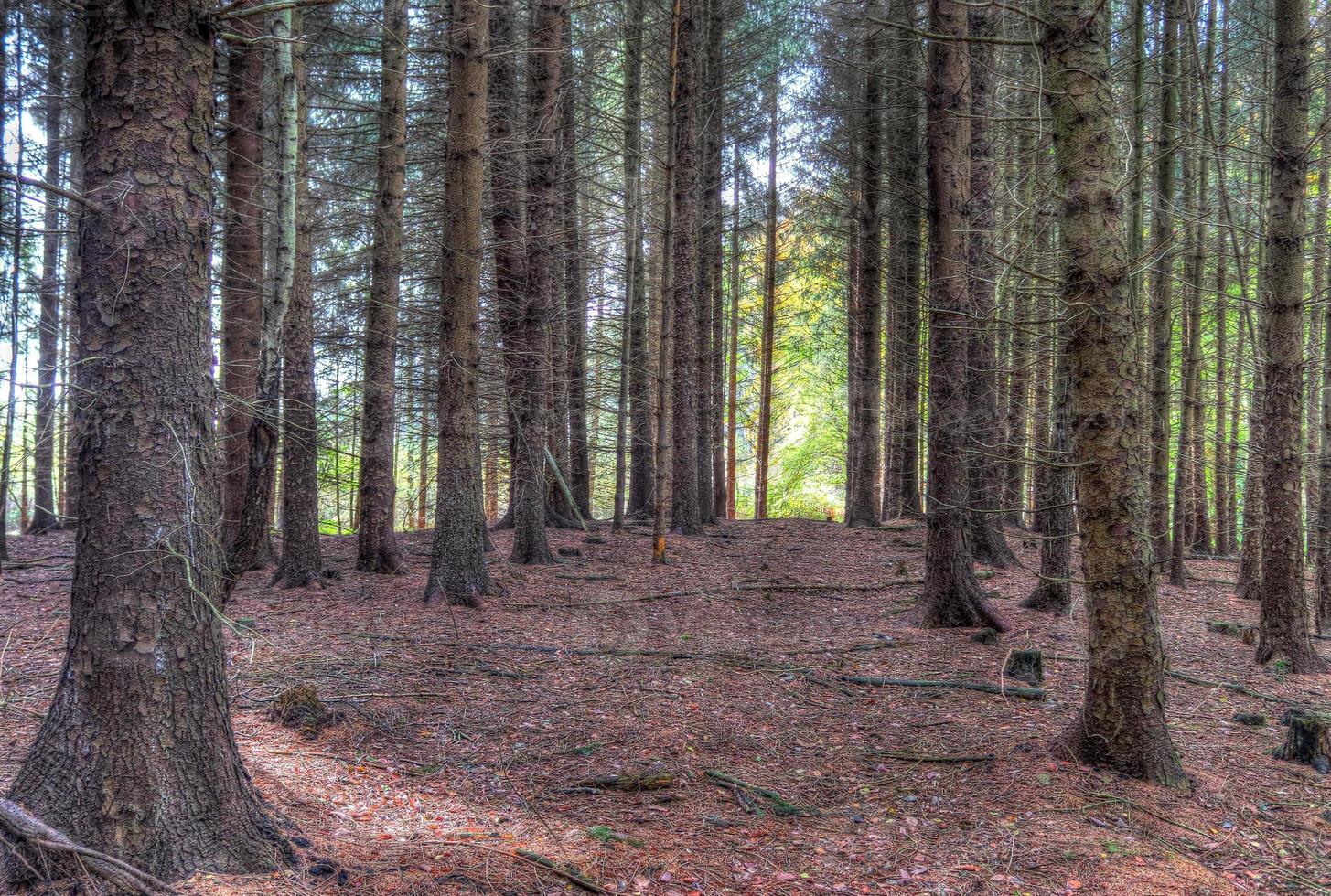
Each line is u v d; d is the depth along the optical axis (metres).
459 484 9.81
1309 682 7.37
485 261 15.30
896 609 10.38
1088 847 4.24
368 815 4.36
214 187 3.63
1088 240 5.04
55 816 3.15
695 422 17.44
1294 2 7.08
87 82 3.37
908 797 5.00
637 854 4.22
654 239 19.33
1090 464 5.12
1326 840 4.41
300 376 10.29
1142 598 5.06
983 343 11.13
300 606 9.30
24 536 15.02
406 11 10.74
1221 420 16.48
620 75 19.23
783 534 17.97
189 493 3.41
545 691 6.77
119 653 3.25
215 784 3.44
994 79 11.84
